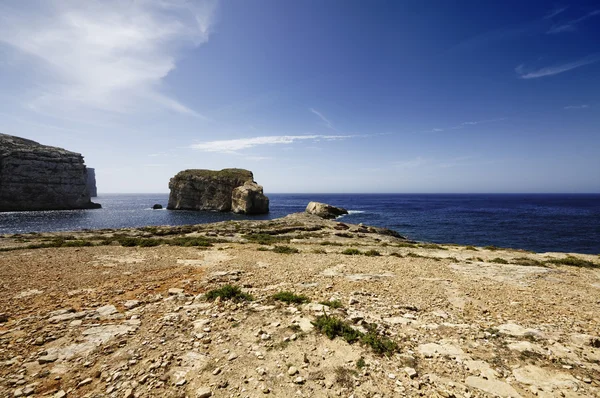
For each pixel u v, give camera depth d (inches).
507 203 6988.2
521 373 232.4
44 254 774.5
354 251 918.4
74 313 353.7
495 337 300.4
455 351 270.1
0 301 394.9
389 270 636.1
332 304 386.0
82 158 5280.5
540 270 653.9
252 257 785.6
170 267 633.0
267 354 257.8
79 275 549.0
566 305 407.5
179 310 367.9
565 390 208.2
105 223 2815.0
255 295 436.1
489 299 431.8
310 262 722.2
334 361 247.3
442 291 472.7
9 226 2471.7
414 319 349.7
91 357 251.0
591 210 4483.3
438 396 202.1
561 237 2026.3
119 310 369.1
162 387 210.7
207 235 1389.0
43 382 214.4
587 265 736.3
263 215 4025.6
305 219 2185.0
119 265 647.1
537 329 320.2
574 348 275.6
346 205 6264.8
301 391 207.3
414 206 5871.1
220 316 346.3
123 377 221.8
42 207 4564.5
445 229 2443.4
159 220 3166.8
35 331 299.9
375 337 287.7
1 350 258.8
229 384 215.0
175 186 4945.9
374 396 202.4
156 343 278.1
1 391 201.2
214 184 4741.6
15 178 4296.3
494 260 810.8
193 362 244.5
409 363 247.4
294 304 390.0
